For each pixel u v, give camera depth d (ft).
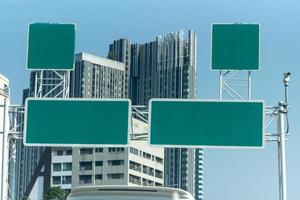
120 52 595.47
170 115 94.22
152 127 94.22
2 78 168.55
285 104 94.68
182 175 604.90
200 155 611.06
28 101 96.32
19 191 554.05
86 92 553.23
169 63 559.38
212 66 93.04
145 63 585.22
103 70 572.51
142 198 33.17
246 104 93.50
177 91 551.18
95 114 95.45
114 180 520.83
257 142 93.15
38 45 94.99
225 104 93.66
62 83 96.27
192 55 548.72
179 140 93.76
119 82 587.27
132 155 524.11
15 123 100.94
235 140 93.25
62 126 95.50
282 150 95.14
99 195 33.30
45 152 536.42
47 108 95.96
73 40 94.94
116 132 94.99
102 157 525.75
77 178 526.16
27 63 94.89
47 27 95.20
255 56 92.63
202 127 93.76
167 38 565.94
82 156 530.68
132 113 96.12
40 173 533.55
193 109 94.02
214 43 93.15
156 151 556.51
